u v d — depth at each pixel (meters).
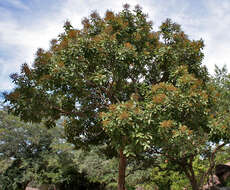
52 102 7.69
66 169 19.95
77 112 8.45
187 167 11.03
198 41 8.76
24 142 19.28
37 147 19.67
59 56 7.52
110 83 8.80
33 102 7.12
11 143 18.27
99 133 9.34
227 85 10.62
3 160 18.23
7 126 18.66
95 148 17.69
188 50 8.57
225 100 9.66
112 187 20.88
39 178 18.78
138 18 9.03
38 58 7.36
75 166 20.53
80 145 9.95
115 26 8.37
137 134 5.68
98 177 19.83
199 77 8.84
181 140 7.60
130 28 8.73
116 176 19.05
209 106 8.68
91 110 8.80
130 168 16.34
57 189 22.08
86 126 9.70
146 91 7.98
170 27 9.48
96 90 8.55
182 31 9.12
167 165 11.54
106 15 8.45
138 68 8.66
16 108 7.12
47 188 25.41
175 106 6.51
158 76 9.39
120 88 9.37
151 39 9.01
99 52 7.34
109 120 5.97
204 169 12.58
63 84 7.20
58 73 6.86
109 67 7.62
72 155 19.83
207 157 11.22
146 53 8.10
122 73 7.79
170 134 6.69
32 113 7.26
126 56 7.28
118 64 7.37
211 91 8.91
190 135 7.00
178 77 7.76
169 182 14.35
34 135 19.05
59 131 19.91
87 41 7.36
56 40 8.34
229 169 13.79
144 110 6.50
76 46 7.25
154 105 6.40
